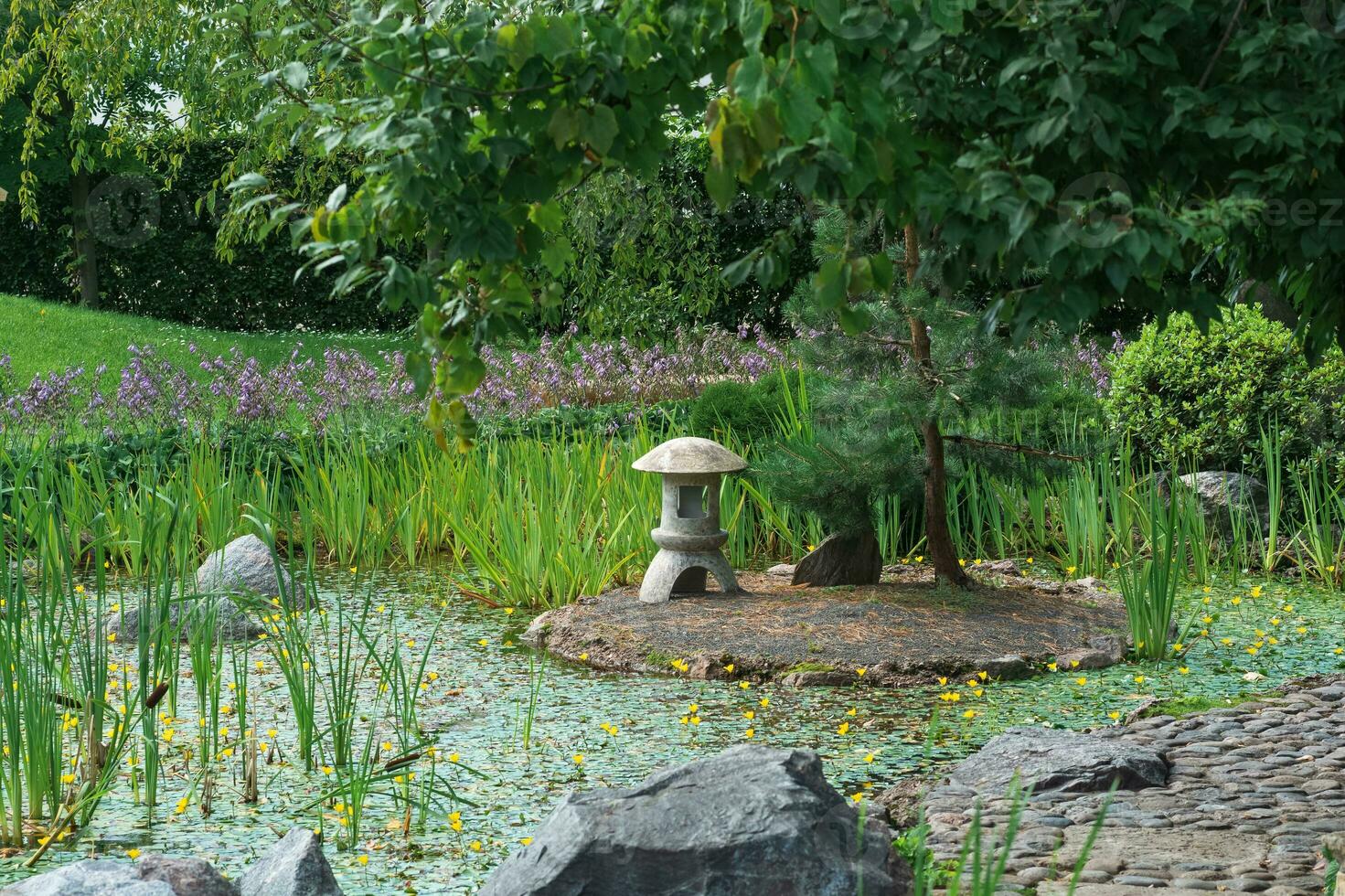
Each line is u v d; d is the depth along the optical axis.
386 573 8.82
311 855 3.48
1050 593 7.72
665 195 14.84
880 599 7.26
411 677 6.23
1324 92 2.68
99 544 4.51
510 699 5.87
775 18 2.61
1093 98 2.60
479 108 2.84
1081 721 5.46
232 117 12.39
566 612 7.26
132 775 4.62
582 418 10.88
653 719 5.55
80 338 18.20
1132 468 10.02
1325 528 8.47
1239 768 4.54
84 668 4.49
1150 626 6.53
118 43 12.55
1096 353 12.51
